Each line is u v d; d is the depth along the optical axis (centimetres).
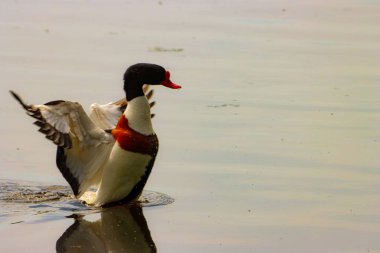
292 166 1237
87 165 1138
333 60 1789
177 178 1204
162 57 1783
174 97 1559
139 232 1018
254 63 1764
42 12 2186
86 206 1127
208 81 1647
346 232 1012
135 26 2053
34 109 1062
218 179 1196
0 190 1169
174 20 2117
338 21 2127
